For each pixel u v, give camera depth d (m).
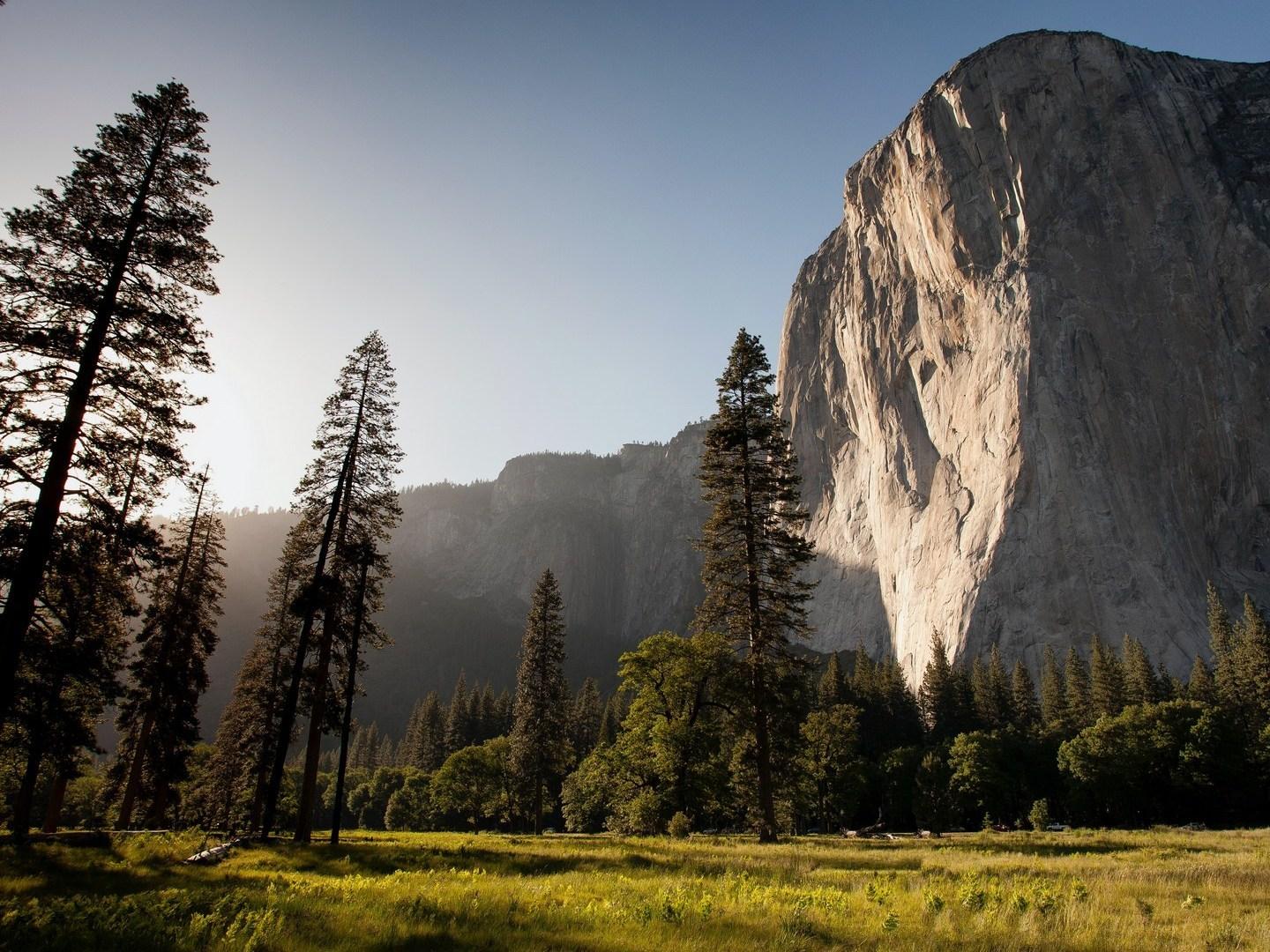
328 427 26.17
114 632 25.12
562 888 11.91
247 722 35.16
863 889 11.63
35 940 7.16
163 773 33.06
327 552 26.16
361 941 7.49
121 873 13.61
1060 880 13.20
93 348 15.89
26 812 21.22
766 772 25.03
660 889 11.56
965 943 7.84
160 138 17.89
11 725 20.62
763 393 28.58
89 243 16.16
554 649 52.31
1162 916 9.72
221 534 34.31
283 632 35.38
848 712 63.69
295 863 16.69
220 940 7.09
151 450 16.64
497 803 71.12
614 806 36.31
